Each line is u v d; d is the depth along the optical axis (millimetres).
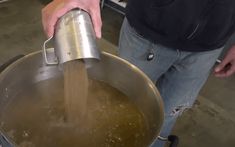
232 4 737
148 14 743
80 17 482
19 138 556
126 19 836
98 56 475
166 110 926
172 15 723
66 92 575
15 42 1583
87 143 575
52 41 532
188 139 1263
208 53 824
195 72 854
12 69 559
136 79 622
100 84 673
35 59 588
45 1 1936
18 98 608
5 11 1793
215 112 1402
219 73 871
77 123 604
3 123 554
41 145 556
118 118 622
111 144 578
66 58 456
